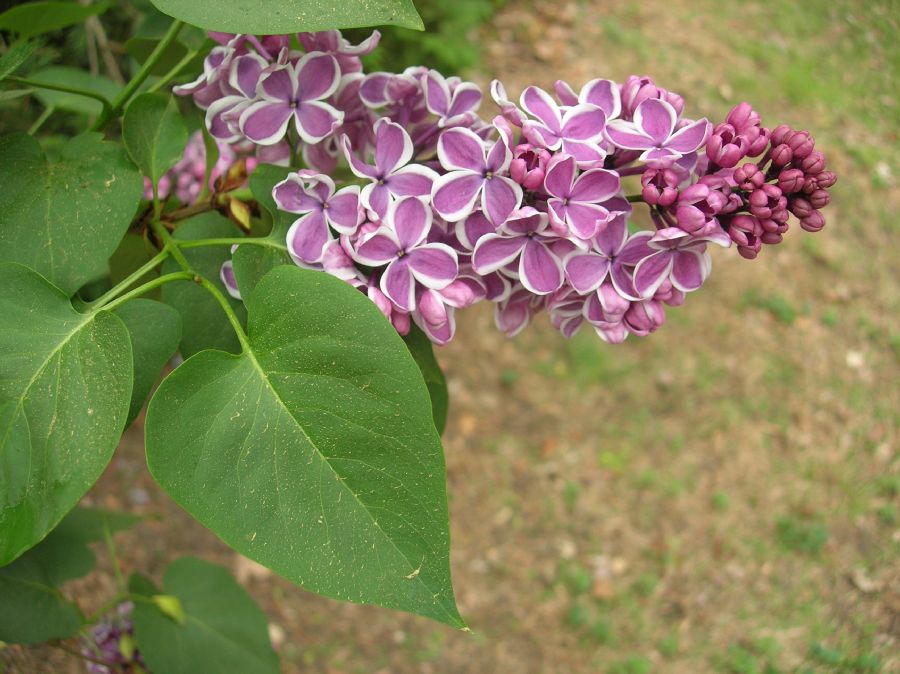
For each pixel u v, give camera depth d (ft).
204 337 0.78
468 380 3.38
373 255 0.72
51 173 0.76
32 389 0.64
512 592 3.01
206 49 0.94
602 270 0.76
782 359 3.60
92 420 0.63
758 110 4.31
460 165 0.73
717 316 3.66
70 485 0.62
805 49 4.77
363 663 2.78
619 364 3.51
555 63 4.24
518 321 0.85
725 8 4.88
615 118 0.78
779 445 3.42
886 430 3.54
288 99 0.78
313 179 0.73
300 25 0.68
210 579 1.28
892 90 4.71
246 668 1.24
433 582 0.61
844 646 2.97
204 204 0.91
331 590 0.61
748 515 3.25
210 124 0.82
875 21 5.11
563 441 3.33
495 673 2.84
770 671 2.91
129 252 0.93
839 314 3.76
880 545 3.24
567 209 0.73
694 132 0.75
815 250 3.89
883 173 4.24
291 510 0.63
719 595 3.07
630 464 3.31
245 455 0.64
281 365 0.67
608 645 2.94
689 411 3.44
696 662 2.91
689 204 0.72
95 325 0.67
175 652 1.20
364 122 0.85
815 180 0.74
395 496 0.63
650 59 4.39
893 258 4.00
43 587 1.05
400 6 0.68
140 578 1.22
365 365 0.65
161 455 0.63
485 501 3.16
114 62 1.59
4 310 0.67
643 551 3.14
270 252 0.77
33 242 0.74
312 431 0.65
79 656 1.15
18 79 0.80
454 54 3.63
